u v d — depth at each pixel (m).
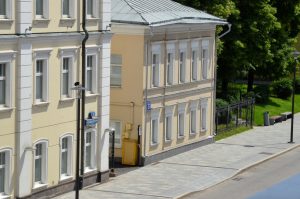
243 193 55.94
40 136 49.16
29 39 47.06
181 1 83.00
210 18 74.31
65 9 50.97
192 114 73.25
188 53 71.06
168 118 68.44
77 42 52.00
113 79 63.78
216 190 56.72
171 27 66.56
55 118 50.47
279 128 88.94
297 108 106.12
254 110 95.25
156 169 62.72
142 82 63.06
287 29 106.88
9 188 46.69
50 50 49.31
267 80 119.75
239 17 92.56
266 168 66.19
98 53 54.72
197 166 64.81
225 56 92.94
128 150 63.28
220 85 97.88
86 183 54.59
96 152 55.62
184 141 71.38
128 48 63.00
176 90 69.12
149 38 63.44
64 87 51.62
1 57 45.22
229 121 84.62
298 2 105.00
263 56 96.69
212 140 77.19
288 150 75.19
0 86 45.91
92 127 54.75
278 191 55.12
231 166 65.44
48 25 48.91
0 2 45.25
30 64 47.47
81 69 52.53
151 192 54.34
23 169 47.56
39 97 49.25
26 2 46.47
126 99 63.44
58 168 51.22
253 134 83.56
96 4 54.03
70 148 52.50
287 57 105.00
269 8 94.88
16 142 47.03
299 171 65.06
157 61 65.56
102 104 55.50
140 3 66.44
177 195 53.91
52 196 50.59
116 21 62.00
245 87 110.06
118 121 63.84
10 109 46.19
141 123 63.38
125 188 55.03
